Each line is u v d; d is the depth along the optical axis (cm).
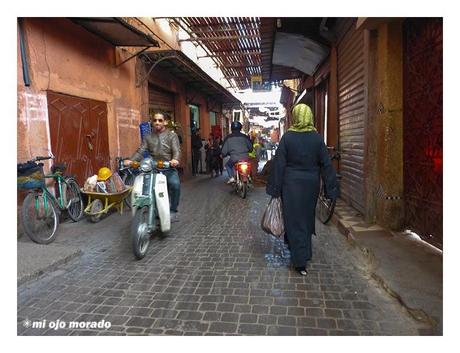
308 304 305
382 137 493
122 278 366
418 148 446
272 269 386
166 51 910
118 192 620
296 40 881
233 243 482
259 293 328
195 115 1611
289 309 297
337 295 321
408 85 466
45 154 558
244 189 842
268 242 485
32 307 306
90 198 601
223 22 930
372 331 264
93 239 504
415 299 294
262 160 2442
